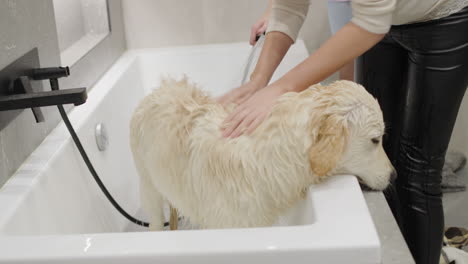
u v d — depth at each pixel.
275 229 0.87
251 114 1.10
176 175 1.22
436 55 1.36
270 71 1.36
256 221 1.12
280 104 1.05
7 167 1.20
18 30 1.25
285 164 1.04
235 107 1.23
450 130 1.46
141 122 1.33
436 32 1.33
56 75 1.30
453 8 1.30
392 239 1.29
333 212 0.92
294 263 0.83
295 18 1.42
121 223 1.72
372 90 1.73
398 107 1.73
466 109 2.29
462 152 2.37
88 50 1.84
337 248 0.82
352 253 0.83
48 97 1.12
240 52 2.26
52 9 1.47
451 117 1.43
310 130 1.01
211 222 1.16
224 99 1.27
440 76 1.38
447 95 1.40
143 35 2.32
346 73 2.25
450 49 1.34
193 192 1.19
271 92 1.12
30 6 1.33
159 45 2.35
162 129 1.24
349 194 0.99
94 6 1.95
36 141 1.35
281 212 1.14
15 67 1.22
